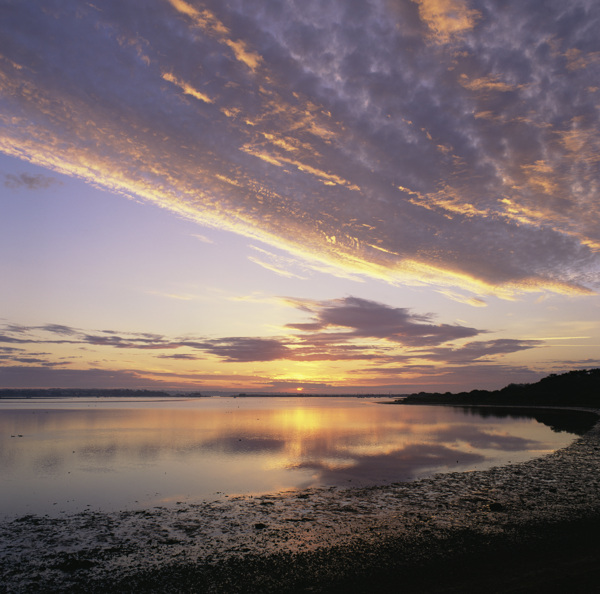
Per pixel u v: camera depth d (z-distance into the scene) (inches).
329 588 387.9
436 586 385.1
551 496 676.7
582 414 2878.9
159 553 472.1
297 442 1401.3
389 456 1114.7
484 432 1718.8
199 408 4028.1
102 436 1557.6
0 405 4616.1
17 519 597.9
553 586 373.7
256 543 498.6
